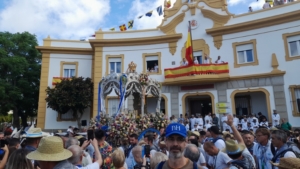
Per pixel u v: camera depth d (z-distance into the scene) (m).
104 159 4.55
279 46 16.20
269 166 4.20
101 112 9.91
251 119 15.23
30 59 25.08
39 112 19.70
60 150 2.73
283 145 3.88
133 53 19.78
